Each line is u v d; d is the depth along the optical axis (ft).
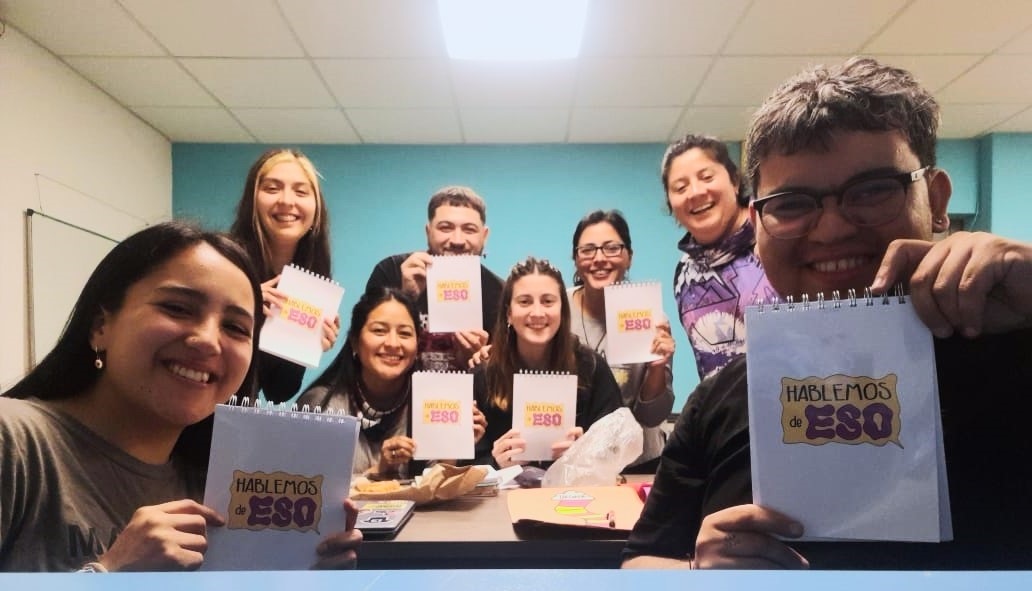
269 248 7.14
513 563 3.53
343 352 6.43
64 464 2.84
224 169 13.37
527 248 13.42
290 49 9.32
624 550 3.21
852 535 2.15
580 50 9.36
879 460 2.16
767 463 2.28
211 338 2.95
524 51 9.41
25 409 2.90
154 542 2.33
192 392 2.95
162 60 9.63
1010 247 2.04
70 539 2.74
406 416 6.24
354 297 13.33
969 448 2.45
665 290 13.28
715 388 3.17
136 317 2.93
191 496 3.23
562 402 5.82
